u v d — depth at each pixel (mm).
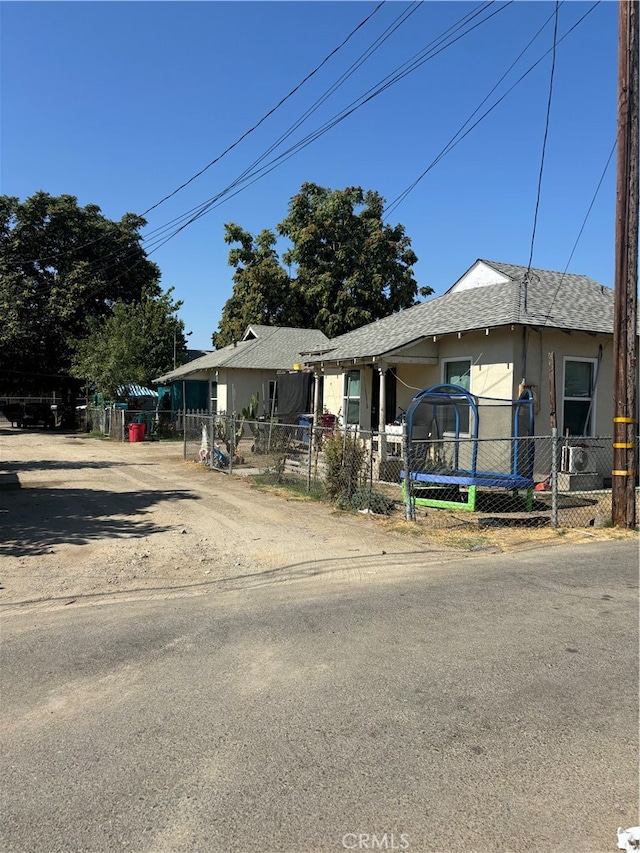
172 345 34781
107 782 2910
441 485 11227
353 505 10281
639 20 8336
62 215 35094
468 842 2520
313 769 3008
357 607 5406
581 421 13016
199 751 3164
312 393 20516
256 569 6777
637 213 8500
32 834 2568
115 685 3910
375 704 3652
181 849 2480
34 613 5332
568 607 5379
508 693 3787
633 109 8375
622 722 3455
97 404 36500
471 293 15961
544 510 10320
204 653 4410
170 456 19938
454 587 6008
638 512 9875
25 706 3648
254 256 35469
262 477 14039
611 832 2574
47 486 13062
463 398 10641
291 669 4133
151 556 7324
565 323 12273
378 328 17422
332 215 33094
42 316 34719
